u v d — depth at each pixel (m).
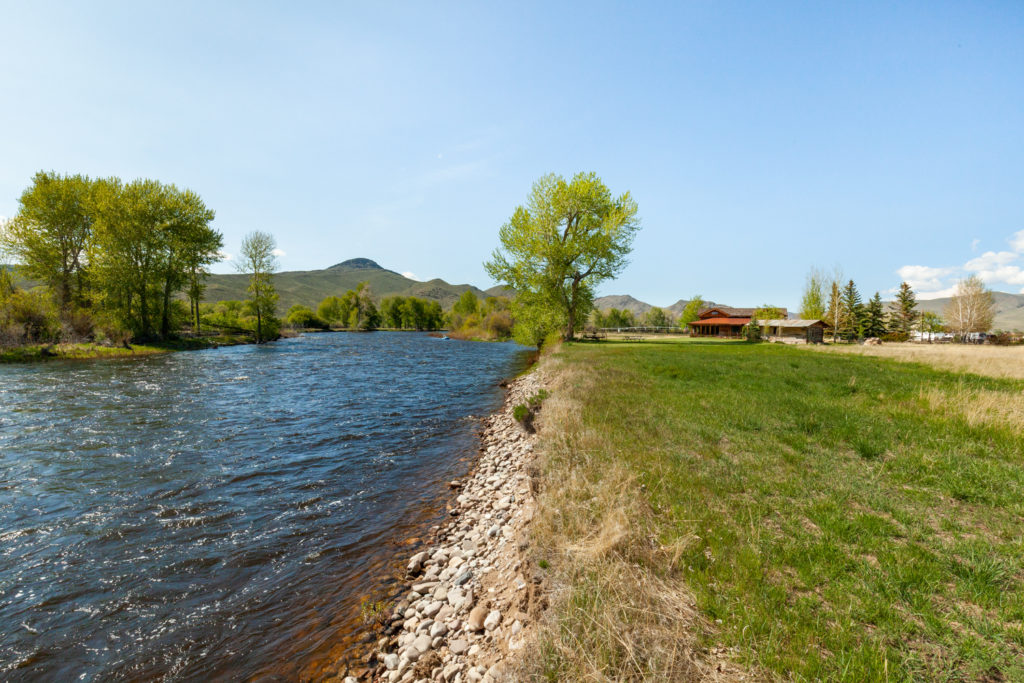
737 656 3.49
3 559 6.73
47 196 41.00
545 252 36.16
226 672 4.61
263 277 59.56
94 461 10.96
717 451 8.67
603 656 3.41
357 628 5.28
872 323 76.75
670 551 5.05
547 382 20.05
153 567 6.58
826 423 10.66
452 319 106.19
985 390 13.74
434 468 11.26
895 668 3.29
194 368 30.05
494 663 4.02
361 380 26.28
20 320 33.88
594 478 7.38
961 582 4.42
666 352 31.56
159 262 45.69
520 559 5.53
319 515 8.44
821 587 4.48
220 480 10.05
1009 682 3.20
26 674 4.59
